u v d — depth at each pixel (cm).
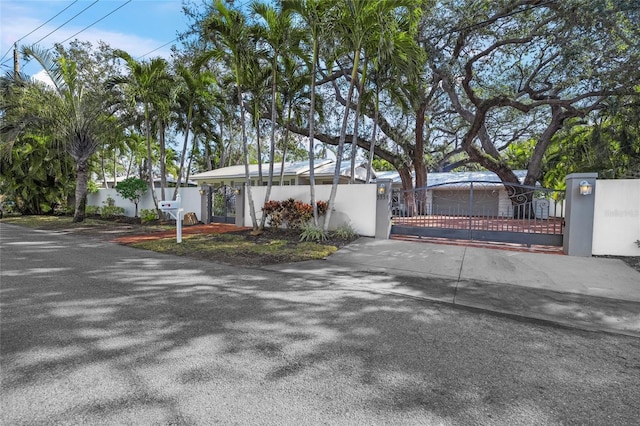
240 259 776
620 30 961
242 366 295
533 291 547
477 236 962
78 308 437
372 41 898
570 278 617
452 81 1397
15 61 1655
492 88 1570
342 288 554
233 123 1712
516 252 833
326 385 268
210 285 558
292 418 226
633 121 1119
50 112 1480
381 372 289
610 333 388
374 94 1345
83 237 1157
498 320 422
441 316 431
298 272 664
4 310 427
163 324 387
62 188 2106
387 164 3481
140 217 1702
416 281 603
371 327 389
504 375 289
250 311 435
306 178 2127
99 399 244
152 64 1354
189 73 1360
